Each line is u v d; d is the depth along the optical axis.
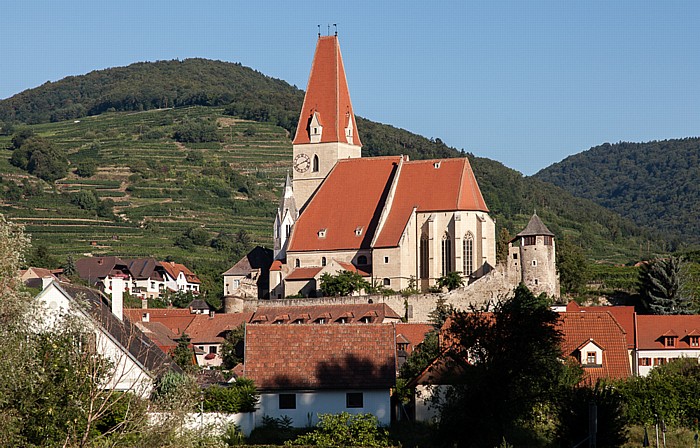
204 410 86.56
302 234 189.25
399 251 178.75
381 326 95.44
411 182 187.75
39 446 54.62
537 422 87.31
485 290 170.38
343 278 175.75
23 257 56.03
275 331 95.31
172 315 176.75
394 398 97.25
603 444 78.38
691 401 99.00
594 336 113.88
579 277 198.00
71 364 56.00
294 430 88.94
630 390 99.62
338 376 91.81
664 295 184.62
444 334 90.69
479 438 79.94
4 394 53.53
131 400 57.50
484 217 182.88
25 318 54.94
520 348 80.50
